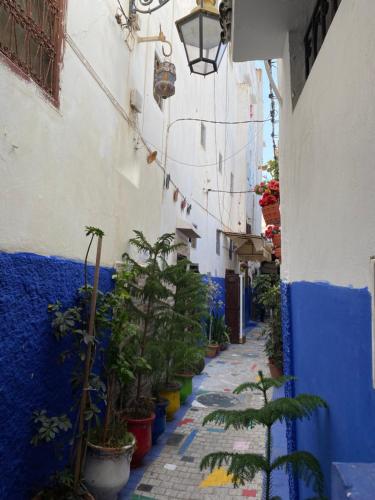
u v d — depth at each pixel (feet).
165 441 16.72
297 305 9.84
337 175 5.69
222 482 13.28
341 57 5.44
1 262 7.95
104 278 13.75
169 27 23.85
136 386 17.17
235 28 10.48
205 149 37.17
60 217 10.62
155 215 21.11
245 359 34.76
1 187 8.02
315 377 7.34
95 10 12.81
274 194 18.07
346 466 3.51
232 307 45.03
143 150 18.75
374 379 4.03
